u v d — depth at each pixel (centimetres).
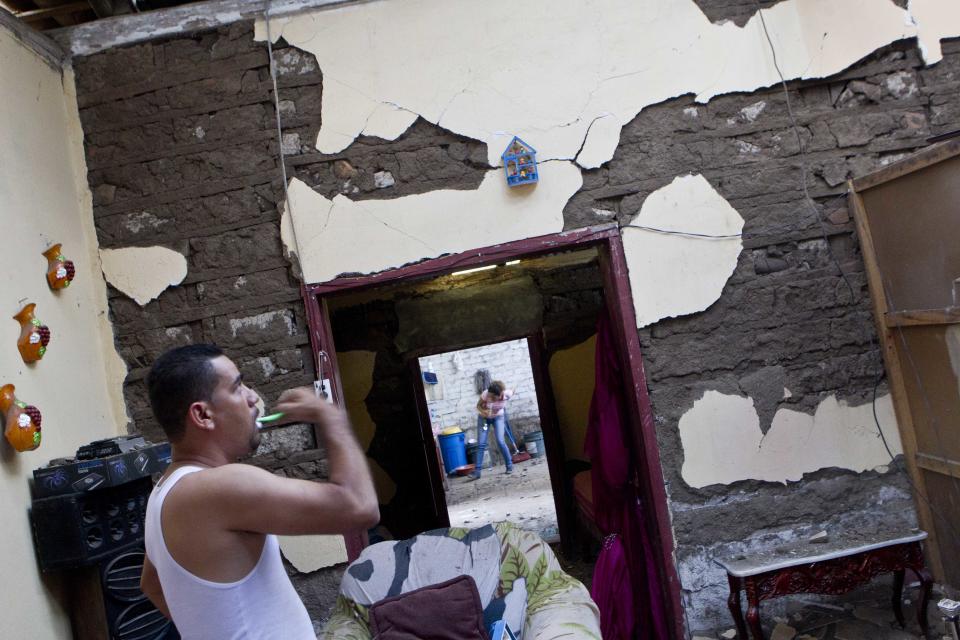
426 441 663
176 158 398
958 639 223
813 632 372
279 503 152
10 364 314
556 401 668
